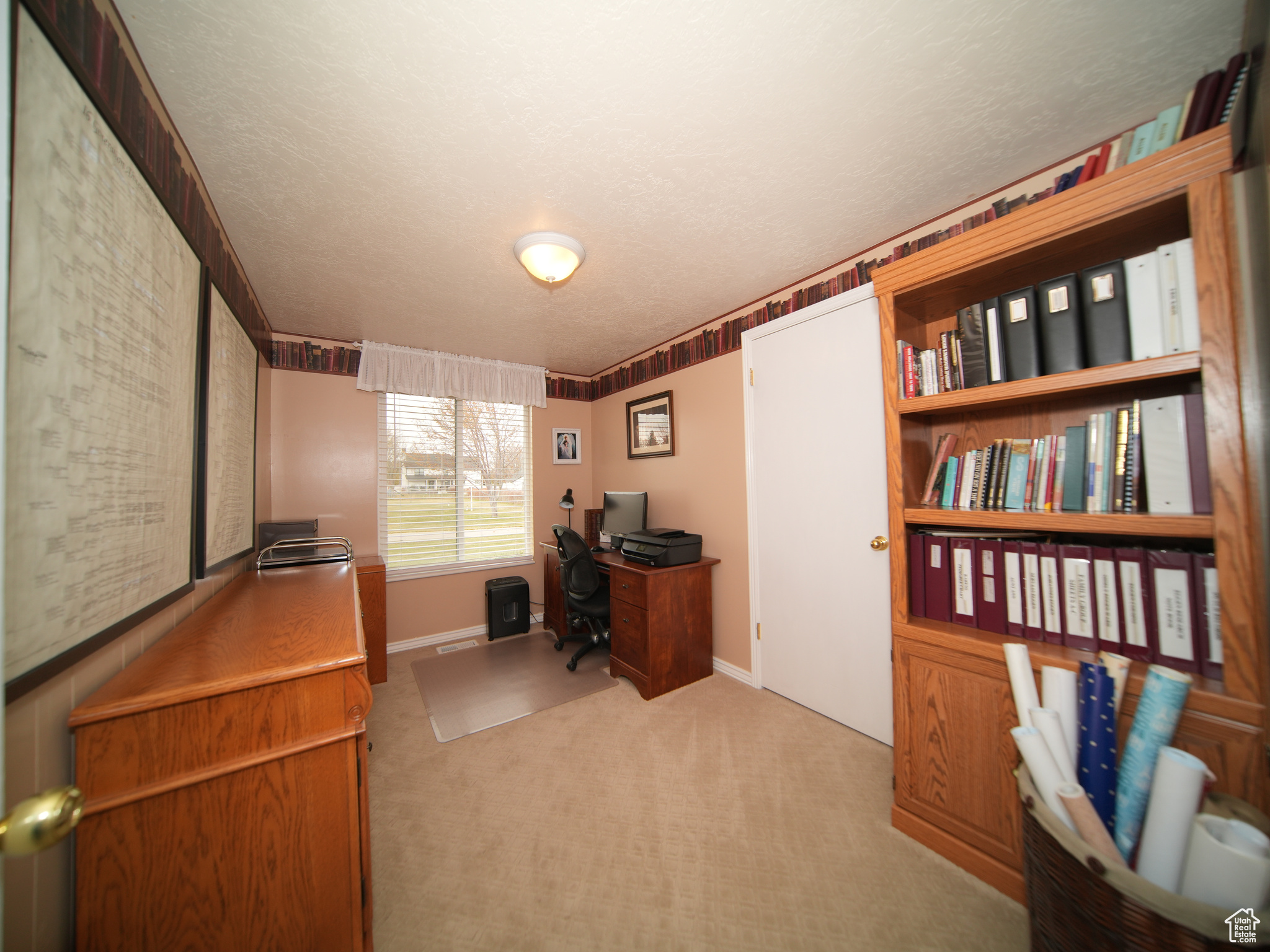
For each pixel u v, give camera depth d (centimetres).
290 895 89
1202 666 104
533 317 277
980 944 114
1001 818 129
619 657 272
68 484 74
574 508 408
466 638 351
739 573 268
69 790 49
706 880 133
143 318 99
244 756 86
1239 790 93
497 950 114
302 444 295
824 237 196
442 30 103
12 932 63
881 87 122
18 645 63
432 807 165
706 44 108
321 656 97
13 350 62
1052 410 146
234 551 178
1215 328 98
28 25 65
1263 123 87
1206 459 103
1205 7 101
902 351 155
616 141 138
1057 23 105
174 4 95
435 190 158
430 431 345
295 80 113
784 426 242
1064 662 115
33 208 66
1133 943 78
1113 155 122
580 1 97
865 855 141
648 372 342
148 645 104
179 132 128
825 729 213
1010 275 140
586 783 177
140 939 78
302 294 237
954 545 147
